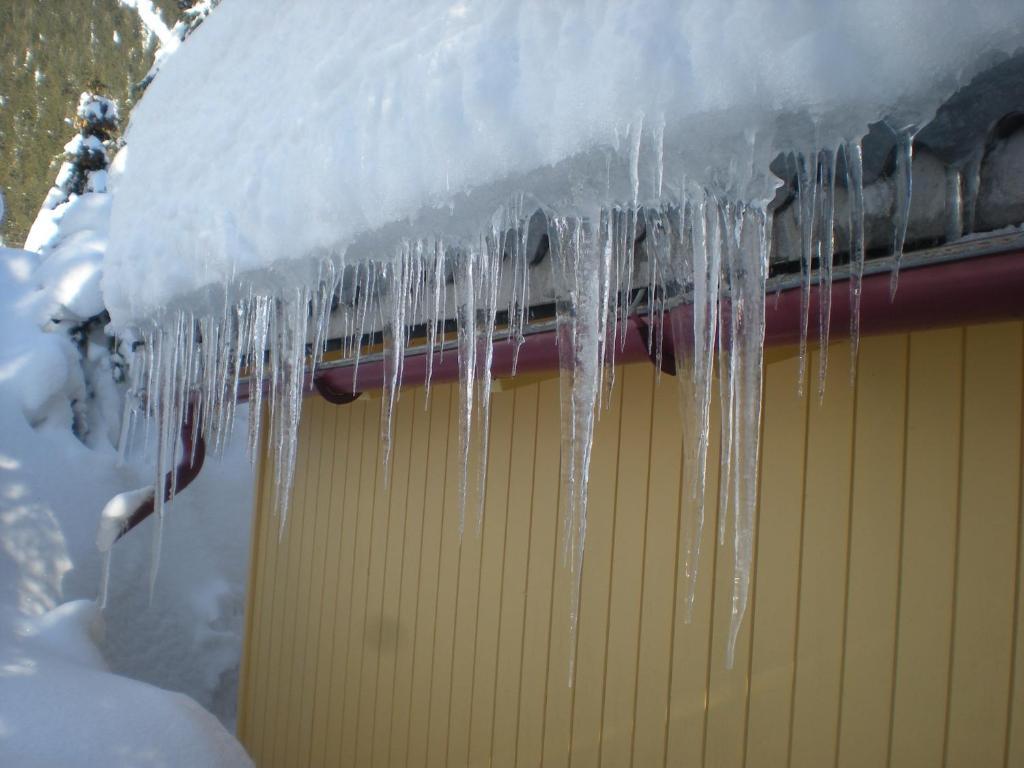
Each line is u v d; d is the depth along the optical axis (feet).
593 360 4.82
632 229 4.93
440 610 10.48
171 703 11.08
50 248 32.09
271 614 15.25
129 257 12.19
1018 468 5.08
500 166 4.59
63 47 82.12
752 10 3.38
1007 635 5.07
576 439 5.12
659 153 3.64
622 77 3.80
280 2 13.09
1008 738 5.02
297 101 8.41
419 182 5.33
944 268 3.96
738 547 4.43
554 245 5.62
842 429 6.05
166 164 13.39
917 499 5.58
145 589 24.16
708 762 6.84
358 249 6.57
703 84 3.46
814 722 6.09
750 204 3.89
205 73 15.16
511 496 9.36
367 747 11.78
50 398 25.57
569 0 4.55
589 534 8.17
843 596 5.97
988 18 2.75
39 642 14.97
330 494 13.62
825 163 3.87
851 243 3.75
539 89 4.40
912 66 2.94
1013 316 4.08
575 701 8.21
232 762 10.47
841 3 3.12
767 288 4.76
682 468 7.22
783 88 3.21
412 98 5.67
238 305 9.45
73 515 23.80
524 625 9.00
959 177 3.65
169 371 11.94
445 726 10.14
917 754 5.47
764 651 6.48
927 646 5.47
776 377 6.54
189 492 27.04
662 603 7.34
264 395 13.87
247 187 8.38
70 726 9.70
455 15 6.04
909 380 5.67
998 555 5.15
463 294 6.16
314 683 13.48
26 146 75.87
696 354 4.42
